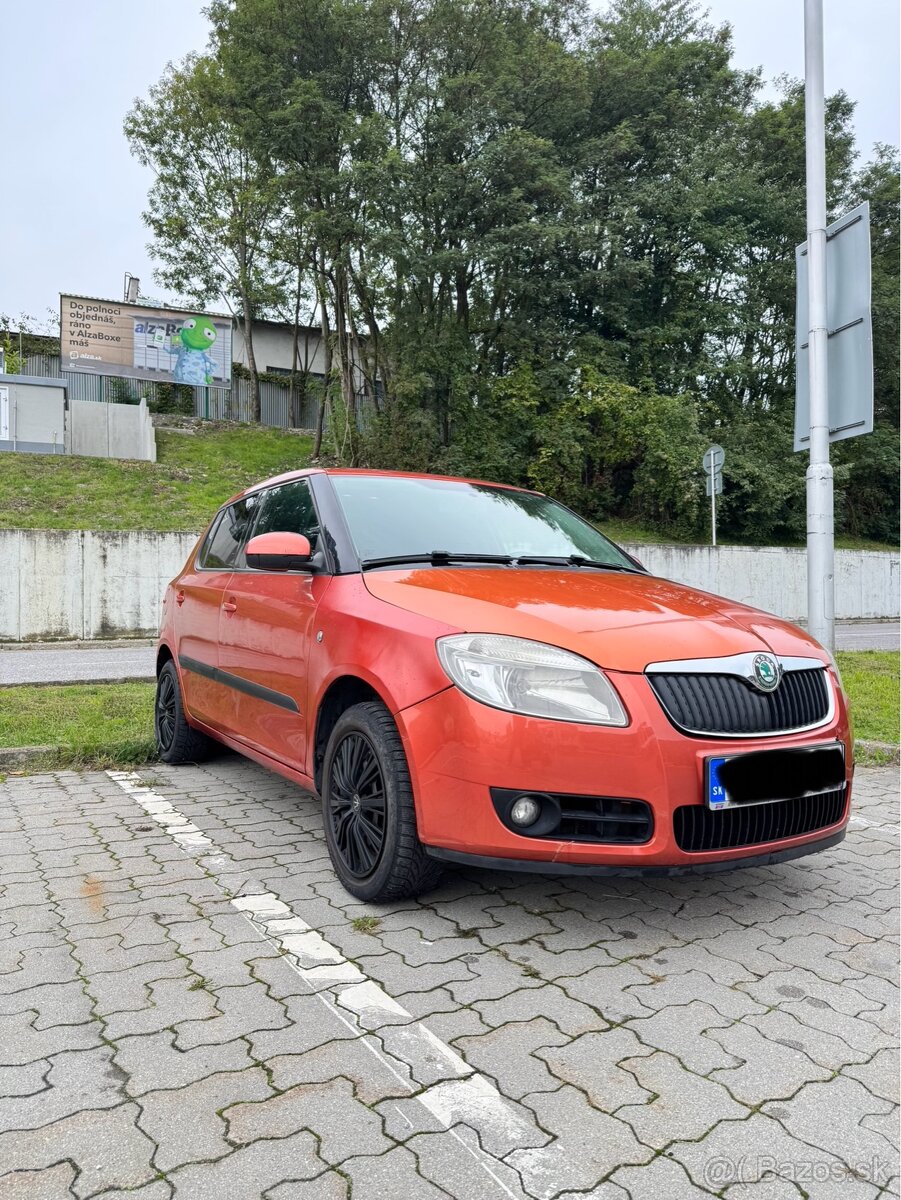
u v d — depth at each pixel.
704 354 29.83
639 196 27.06
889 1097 1.99
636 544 19.92
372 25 23.97
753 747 2.71
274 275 34.09
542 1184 1.66
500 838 2.60
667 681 2.68
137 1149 1.75
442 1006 2.38
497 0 26.14
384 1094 1.96
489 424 26.28
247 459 28.00
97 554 15.68
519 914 3.06
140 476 23.31
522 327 27.36
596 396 26.86
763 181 31.69
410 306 25.70
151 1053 2.12
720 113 31.81
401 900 3.11
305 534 3.91
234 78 25.47
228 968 2.60
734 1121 1.88
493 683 2.66
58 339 36.06
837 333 5.76
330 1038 2.20
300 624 3.58
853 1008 2.42
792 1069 2.10
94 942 2.79
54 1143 1.77
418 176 23.66
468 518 4.09
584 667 2.65
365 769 3.07
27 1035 2.21
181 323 33.25
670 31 31.48
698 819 2.63
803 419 5.98
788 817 2.83
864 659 10.98
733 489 28.11
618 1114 1.89
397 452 25.20
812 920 3.08
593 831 2.61
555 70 25.42
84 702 7.16
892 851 3.99
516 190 23.62
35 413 24.62
